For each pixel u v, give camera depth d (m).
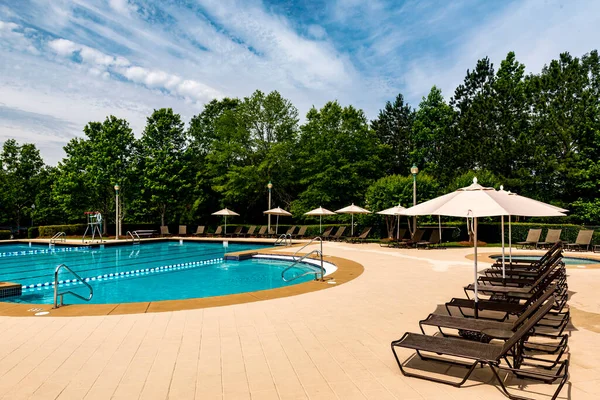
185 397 3.53
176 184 32.81
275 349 4.89
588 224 27.89
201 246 25.03
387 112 49.34
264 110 36.25
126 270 15.20
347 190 33.38
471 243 21.44
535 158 28.75
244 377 4.00
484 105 33.41
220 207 39.09
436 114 44.34
